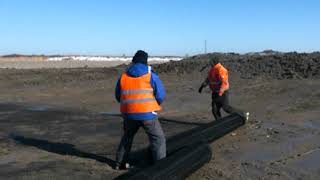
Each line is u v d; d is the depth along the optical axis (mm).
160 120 15914
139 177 7316
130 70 8703
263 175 8875
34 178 8438
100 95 24344
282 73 29141
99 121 15734
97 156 10211
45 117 16734
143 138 12297
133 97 8586
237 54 45125
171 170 7828
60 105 20625
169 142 9625
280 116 16219
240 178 8633
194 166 8711
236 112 13734
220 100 13641
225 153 10633
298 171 9195
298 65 30406
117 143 11820
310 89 23172
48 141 12086
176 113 17750
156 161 8281
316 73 28375
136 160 9641
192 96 22562
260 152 10781
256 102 20172
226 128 12352
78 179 8391
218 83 13609
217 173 8922
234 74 30062
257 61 32938
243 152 10750
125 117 8734
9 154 10406
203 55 44906
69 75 35750
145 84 8594
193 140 10086
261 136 12625
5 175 8625
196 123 15328
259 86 25125
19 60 115812
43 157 10109
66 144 11672
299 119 15578
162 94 8641
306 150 11055
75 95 24688
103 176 8562
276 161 9953
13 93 26484
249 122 14672
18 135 12992
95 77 34000
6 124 15055
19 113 17875
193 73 32219
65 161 9727
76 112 18203
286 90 23297
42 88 28750
